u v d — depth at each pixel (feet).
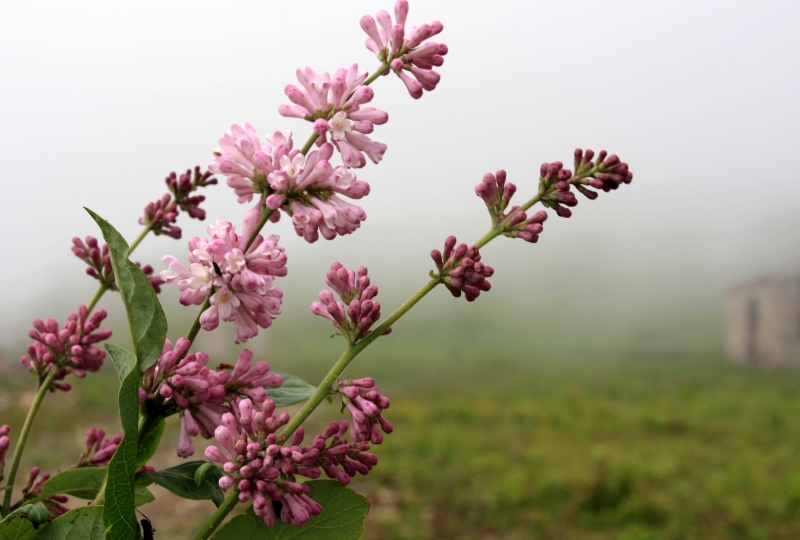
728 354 30.09
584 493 7.73
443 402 14.93
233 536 0.80
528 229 0.90
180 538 5.85
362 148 0.89
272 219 0.92
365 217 0.87
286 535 0.81
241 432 0.83
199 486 0.84
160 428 0.87
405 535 6.64
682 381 20.89
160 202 1.15
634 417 13.26
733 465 9.61
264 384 0.88
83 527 0.76
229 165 0.88
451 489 8.06
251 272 0.81
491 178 0.93
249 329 0.86
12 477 0.95
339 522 0.82
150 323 0.78
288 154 0.88
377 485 8.20
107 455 1.03
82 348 1.00
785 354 27.09
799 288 27.76
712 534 6.91
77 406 11.76
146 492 1.00
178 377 0.80
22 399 12.10
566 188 0.93
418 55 0.93
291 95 0.89
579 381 20.57
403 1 0.95
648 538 6.66
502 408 13.96
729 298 30.42
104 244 1.09
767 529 6.99
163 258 0.83
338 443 0.83
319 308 0.88
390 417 12.68
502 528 6.95
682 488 8.26
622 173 0.95
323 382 0.84
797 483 8.55
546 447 10.37
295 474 0.80
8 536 0.74
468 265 0.86
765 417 13.69
